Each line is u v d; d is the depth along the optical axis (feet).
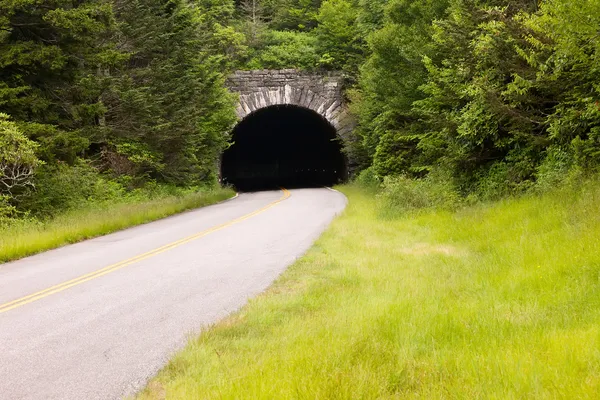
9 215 55.62
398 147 79.05
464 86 49.42
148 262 34.14
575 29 30.96
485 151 49.16
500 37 41.37
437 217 45.19
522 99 40.93
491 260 26.61
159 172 93.97
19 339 19.17
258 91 136.36
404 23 74.23
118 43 82.38
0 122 50.88
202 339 17.61
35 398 13.98
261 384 12.51
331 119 137.08
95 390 14.39
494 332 15.90
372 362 14.02
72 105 67.31
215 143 116.57
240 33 136.77
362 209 61.98
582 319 16.19
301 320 18.94
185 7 93.76
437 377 13.05
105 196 72.49
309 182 190.19
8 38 57.62
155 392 13.94
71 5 62.75
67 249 41.98
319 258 32.50
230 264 32.32
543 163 42.16
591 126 37.50
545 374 12.27
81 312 22.61
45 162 54.70
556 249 24.22
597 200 28.63
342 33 134.41
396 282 24.52
